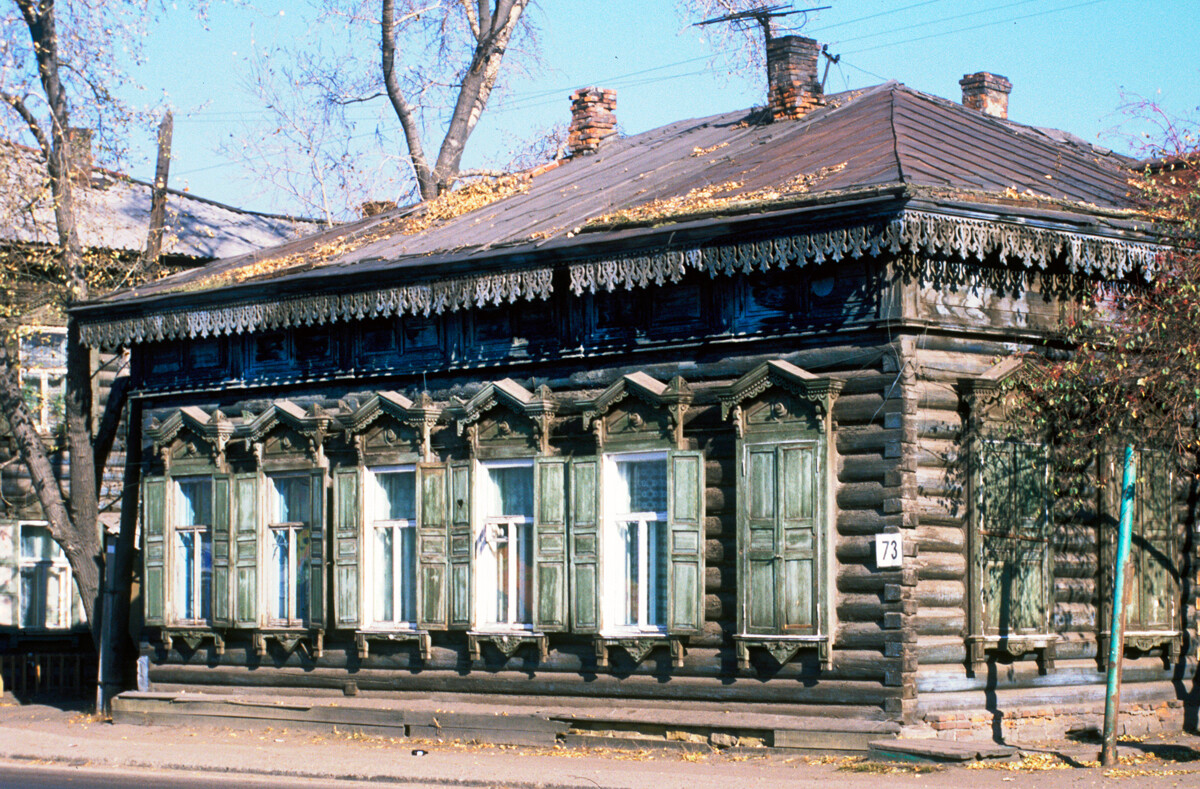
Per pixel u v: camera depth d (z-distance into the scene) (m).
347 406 21.81
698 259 17.67
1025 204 17.83
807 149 20.77
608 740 17.97
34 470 25.89
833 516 17.12
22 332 26.17
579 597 18.88
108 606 24.89
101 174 28.92
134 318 23.73
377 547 21.25
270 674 22.17
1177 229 18.08
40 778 16.92
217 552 22.56
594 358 19.38
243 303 22.31
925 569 16.91
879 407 16.95
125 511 25.03
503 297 19.55
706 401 18.27
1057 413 17.86
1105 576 18.58
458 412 20.38
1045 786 14.31
